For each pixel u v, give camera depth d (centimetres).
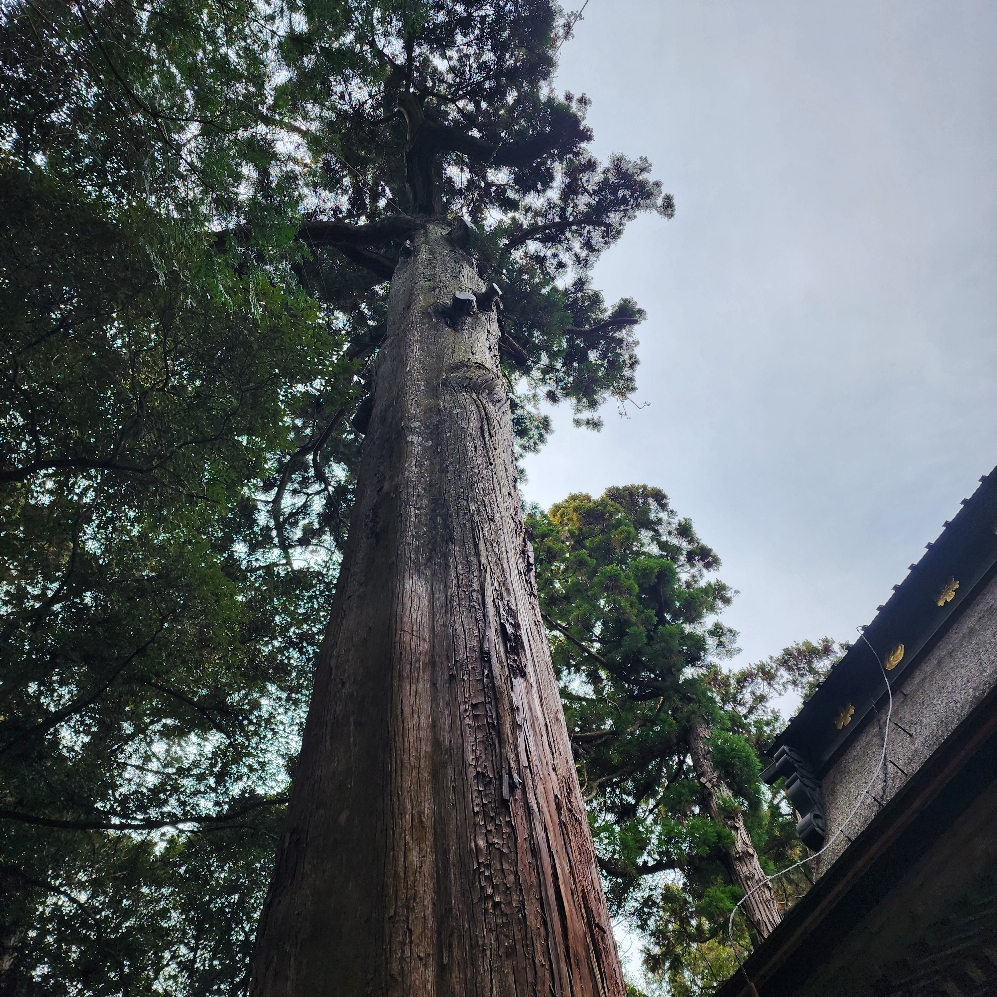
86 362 620
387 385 443
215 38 468
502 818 168
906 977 302
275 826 864
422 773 178
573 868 172
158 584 726
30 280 549
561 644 1391
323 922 150
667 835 942
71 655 686
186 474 698
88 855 781
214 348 668
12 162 520
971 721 316
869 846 331
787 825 1352
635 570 1415
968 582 513
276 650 1000
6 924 686
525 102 1167
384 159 1166
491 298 579
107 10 426
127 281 586
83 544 720
